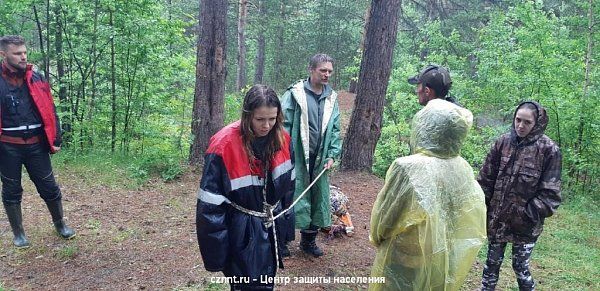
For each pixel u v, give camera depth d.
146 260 4.42
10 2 7.37
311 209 4.44
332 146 4.38
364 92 7.51
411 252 2.42
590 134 8.06
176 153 8.23
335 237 5.19
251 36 24.33
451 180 2.34
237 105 12.27
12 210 4.45
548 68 8.26
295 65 23.56
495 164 3.58
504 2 15.85
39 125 4.36
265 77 27.03
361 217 5.88
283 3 21.47
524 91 8.66
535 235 3.49
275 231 2.82
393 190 2.36
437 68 2.96
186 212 5.84
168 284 3.98
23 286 3.84
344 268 4.45
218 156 2.59
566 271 4.78
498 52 9.72
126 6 7.95
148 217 5.57
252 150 2.65
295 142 4.29
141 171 7.12
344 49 22.44
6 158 4.27
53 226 5.06
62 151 7.87
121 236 4.95
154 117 8.79
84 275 4.07
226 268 2.78
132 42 7.93
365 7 20.17
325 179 4.41
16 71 4.12
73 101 8.36
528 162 3.39
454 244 2.38
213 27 7.62
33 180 4.51
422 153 2.38
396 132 9.81
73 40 8.08
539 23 8.67
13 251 4.44
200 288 3.93
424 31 13.32
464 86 10.12
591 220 6.66
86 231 5.03
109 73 8.30
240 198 2.66
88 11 7.93
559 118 8.11
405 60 12.82
